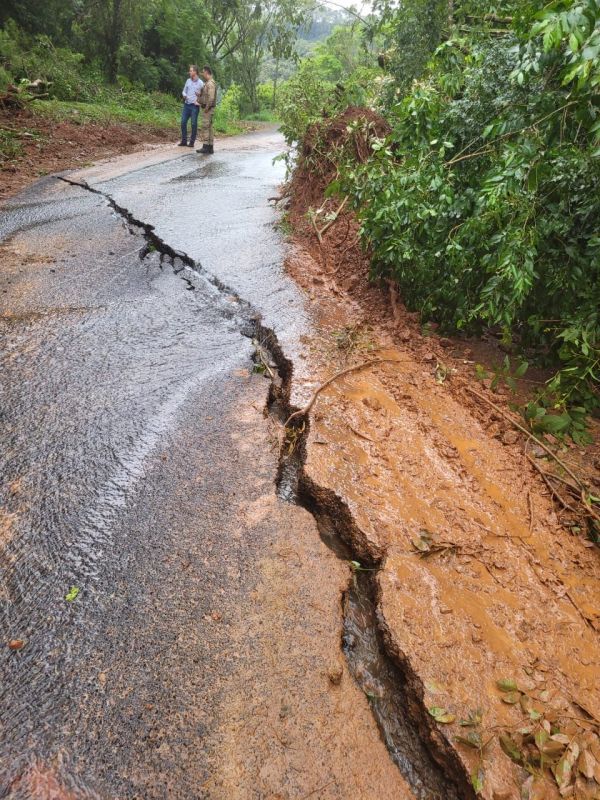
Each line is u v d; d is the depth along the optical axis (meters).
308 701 1.70
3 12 14.28
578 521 2.48
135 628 1.87
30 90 12.55
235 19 24.59
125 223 6.12
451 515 2.46
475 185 3.64
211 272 4.84
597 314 2.96
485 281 3.54
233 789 1.47
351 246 5.21
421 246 3.85
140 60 17.59
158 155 10.45
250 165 9.99
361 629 2.01
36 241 5.41
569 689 1.80
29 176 8.12
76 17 16.16
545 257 3.15
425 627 1.94
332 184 4.41
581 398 3.12
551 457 2.83
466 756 1.59
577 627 2.01
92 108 13.15
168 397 3.14
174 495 2.46
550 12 2.03
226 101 20.08
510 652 1.90
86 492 2.44
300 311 4.21
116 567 2.10
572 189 2.94
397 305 4.23
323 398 3.18
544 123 2.95
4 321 3.83
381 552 2.26
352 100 7.52
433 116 3.81
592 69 2.34
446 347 3.82
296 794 1.48
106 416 2.94
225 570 2.11
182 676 1.73
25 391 3.09
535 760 1.61
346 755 1.58
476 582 2.15
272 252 5.35
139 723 1.61
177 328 3.94
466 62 4.11
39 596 1.97
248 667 1.77
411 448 2.86
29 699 1.65
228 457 2.71
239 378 3.40
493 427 3.06
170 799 1.45
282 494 2.57
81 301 4.21
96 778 1.48
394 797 1.51
